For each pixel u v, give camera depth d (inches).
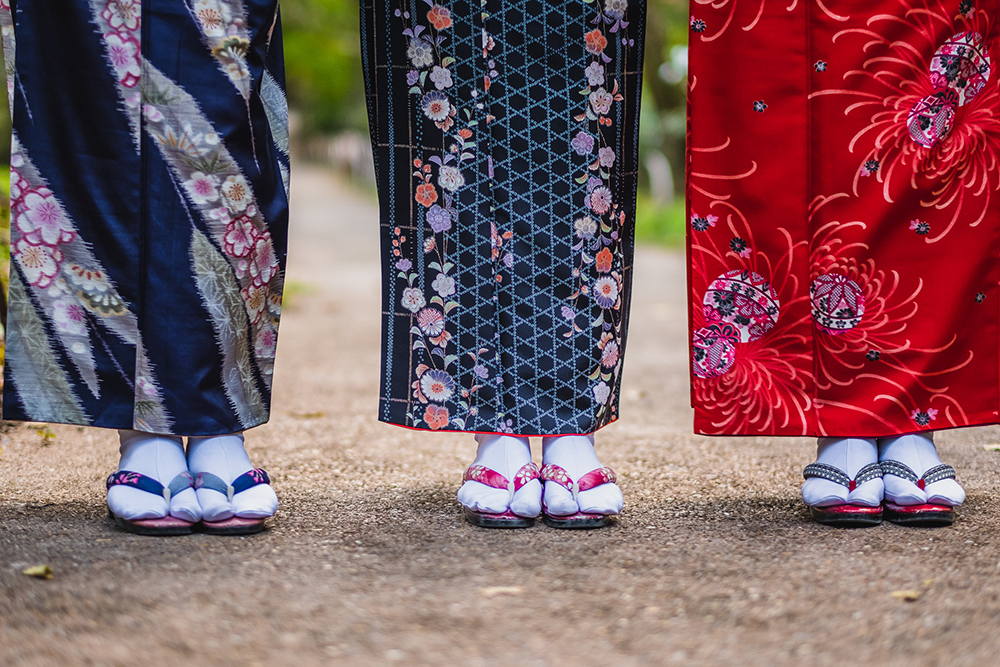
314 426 109.1
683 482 85.0
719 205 71.4
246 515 67.2
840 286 71.2
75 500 76.5
